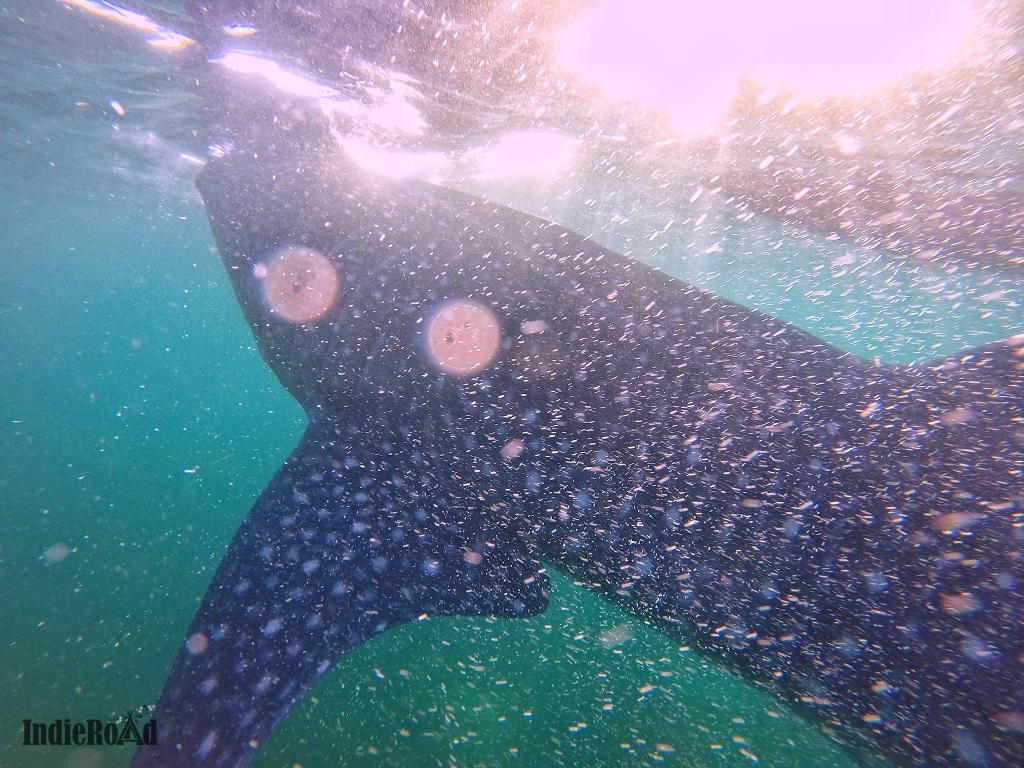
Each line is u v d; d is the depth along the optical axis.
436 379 1.37
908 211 3.54
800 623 1.01
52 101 4.59
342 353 1.54
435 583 1.29
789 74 2.35
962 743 0.90
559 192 5.36
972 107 2.29
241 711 1.06
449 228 1.58
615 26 2.19
